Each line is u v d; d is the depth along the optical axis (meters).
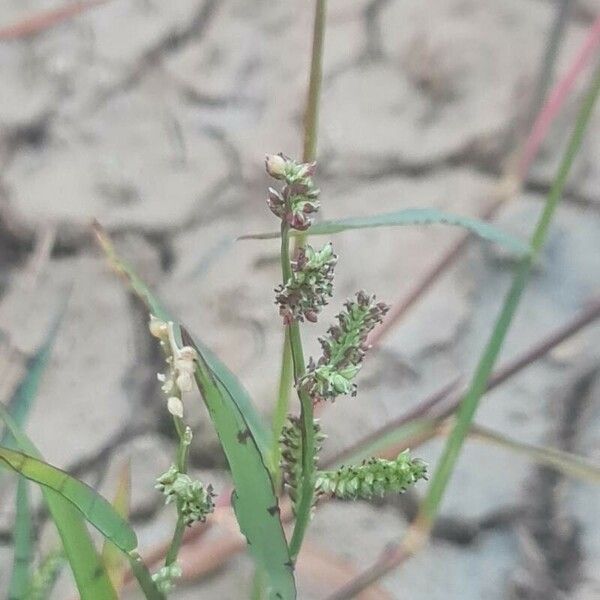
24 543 0.24
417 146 0.52
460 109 0.53
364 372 0.42
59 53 0.57
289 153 0.52
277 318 0.45
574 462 0.29
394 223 0.22
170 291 0.47
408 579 0.36
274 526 0.19
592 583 0.36
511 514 0.38
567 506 0.38
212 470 0.40
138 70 0.57
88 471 0.41
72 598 0.32
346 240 0.47
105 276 0.48
